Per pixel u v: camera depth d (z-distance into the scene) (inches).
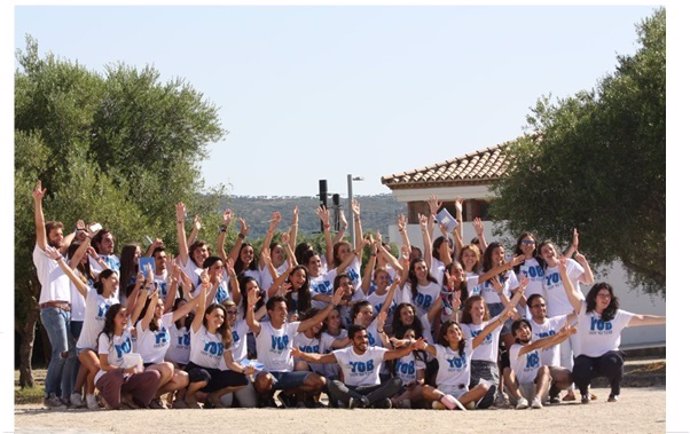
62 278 572.1
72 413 529.7
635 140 1076.5
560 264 615.2
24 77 1172.5
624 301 1471.5
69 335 575.5
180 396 577.3
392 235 1541.6
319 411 545.3
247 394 587.2
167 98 1263.5
